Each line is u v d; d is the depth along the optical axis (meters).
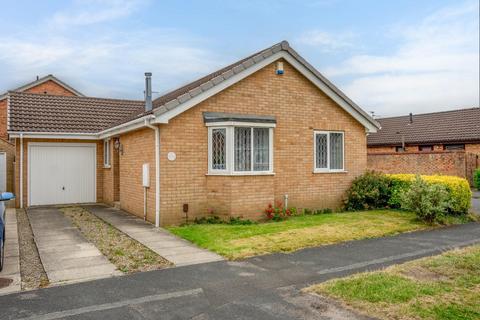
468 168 23.48
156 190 11.04
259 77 12.29
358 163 14.46
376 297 5.44
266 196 11.87
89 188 17.03
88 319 4.92
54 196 16.36
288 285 6.14
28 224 11.65
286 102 12.80
